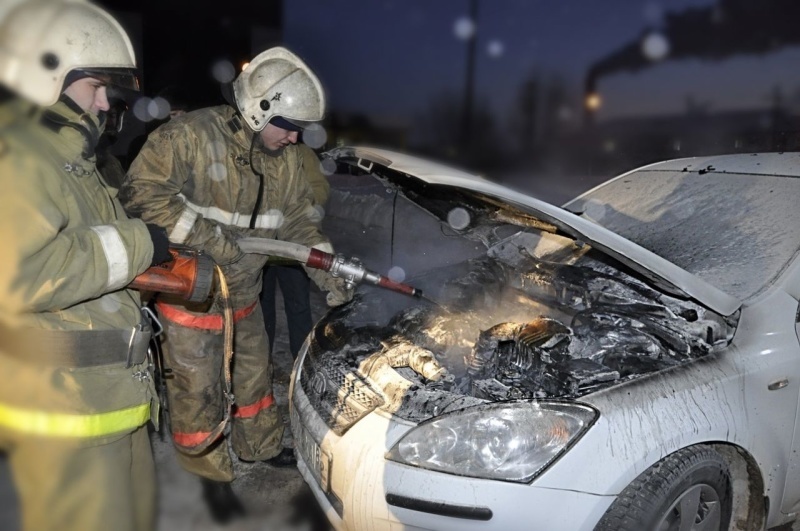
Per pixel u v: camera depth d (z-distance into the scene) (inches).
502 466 66.4
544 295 101.0
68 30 60.4
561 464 65.6
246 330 105.0
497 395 74.9
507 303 105.4
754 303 82.4
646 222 108.0
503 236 112.7
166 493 101.8
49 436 60.1
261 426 109.9
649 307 86.8
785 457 80.3
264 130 89.7
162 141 85.9
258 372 107.3
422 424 70.2
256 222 96.0
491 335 88.0
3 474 77.1
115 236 60.8
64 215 59.1
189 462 101.1
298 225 103.4
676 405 71.1
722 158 117.5
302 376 91.1
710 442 73.9
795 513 86.9
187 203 90.3
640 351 80.0
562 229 83.1
